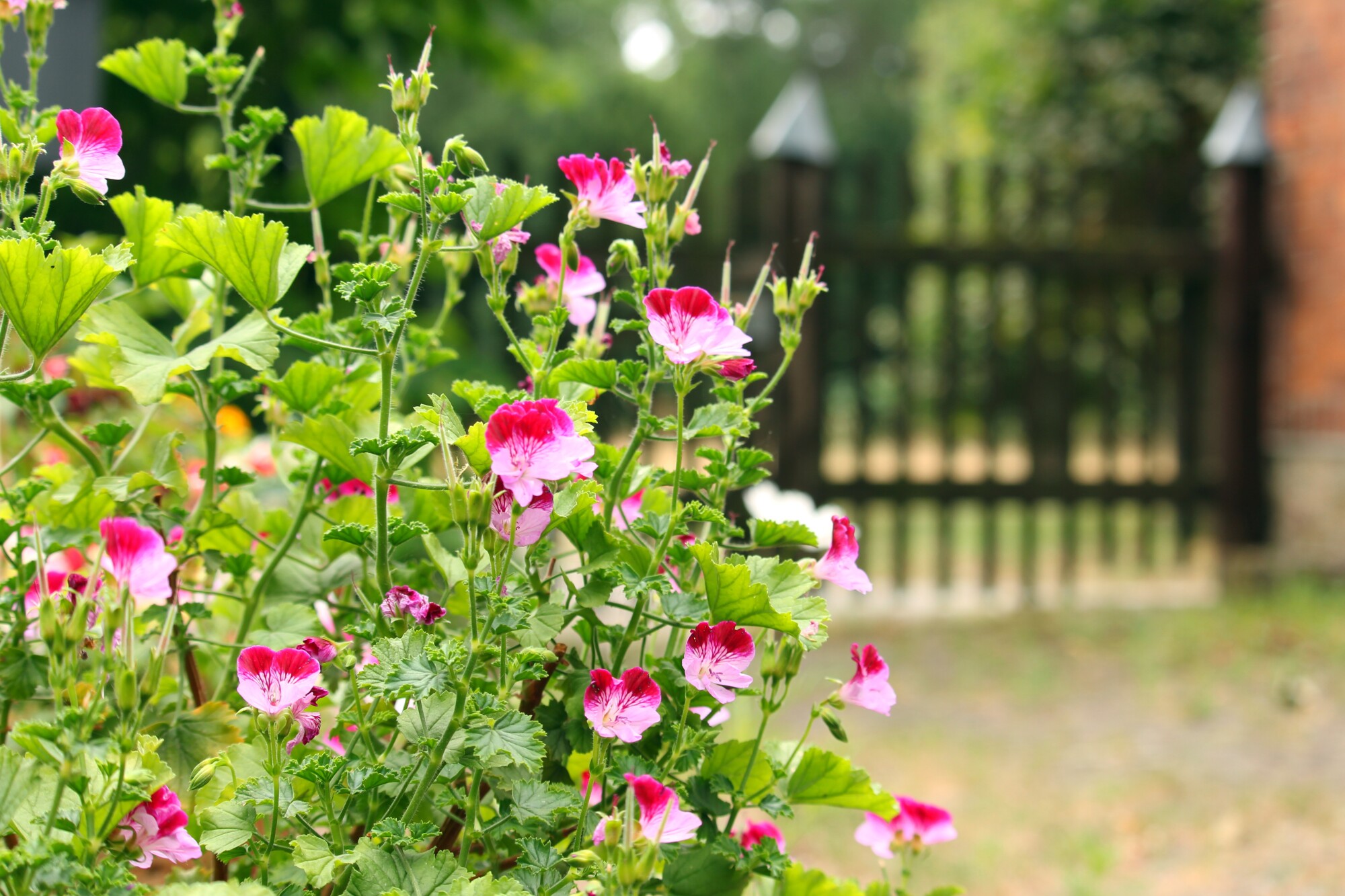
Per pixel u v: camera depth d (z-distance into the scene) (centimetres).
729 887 133
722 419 140
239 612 179
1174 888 335
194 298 179
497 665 131
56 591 146
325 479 167
